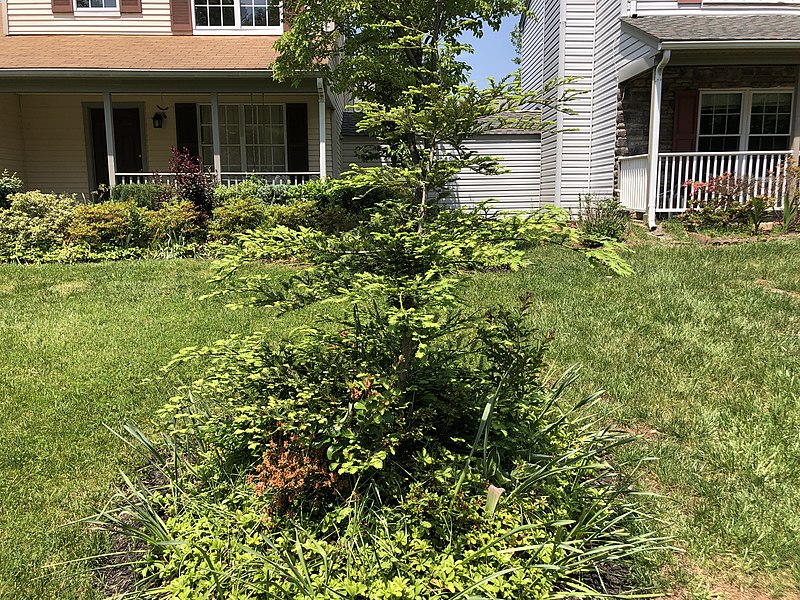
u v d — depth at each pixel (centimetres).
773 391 426
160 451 355
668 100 1241
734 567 262
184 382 461
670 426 383
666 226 1097
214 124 1230
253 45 1358
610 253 247
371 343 302
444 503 254
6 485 327
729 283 701
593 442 327
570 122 1371
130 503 285
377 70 574
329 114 1384
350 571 225
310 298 280
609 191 1277
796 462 339
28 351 536
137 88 1216
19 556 269
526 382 321
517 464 288
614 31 1242
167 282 805
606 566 261
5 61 1209
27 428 391
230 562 243
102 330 596
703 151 1265
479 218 274
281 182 1294
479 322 363
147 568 246
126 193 1170
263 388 298
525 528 235
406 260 271
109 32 1413
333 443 258
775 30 1081
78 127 1408
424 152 294
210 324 612
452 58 392
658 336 543
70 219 1062
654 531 278
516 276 789
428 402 299
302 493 265
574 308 633
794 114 1189
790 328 550
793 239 945
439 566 228
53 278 834
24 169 1409
